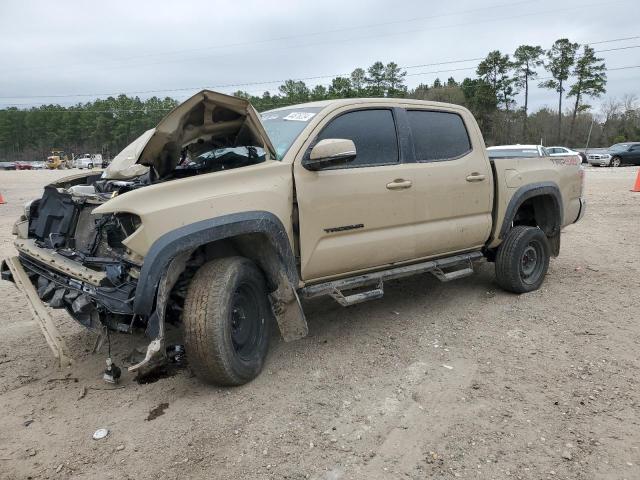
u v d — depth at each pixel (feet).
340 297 14.20
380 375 13.15
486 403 11.76
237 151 14.21
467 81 244.22
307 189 13.34
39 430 10.95
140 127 326.44
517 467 9.56
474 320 16.88
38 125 370.32
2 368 13.97
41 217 14.70
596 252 26.81
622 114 267.18
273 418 11.20
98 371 13.71
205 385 12.68
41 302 13.17
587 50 235.81
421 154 16.15
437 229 16.34
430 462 9.74
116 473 9.53
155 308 11.16
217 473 9.50
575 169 21.79
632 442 10.21
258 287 13.00
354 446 10.25
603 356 14.03
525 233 18.92
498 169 18.31
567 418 11.09
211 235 11.45
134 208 10.96
